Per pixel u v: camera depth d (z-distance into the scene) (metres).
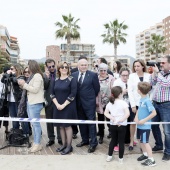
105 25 46.66
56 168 4.52
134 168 4.49
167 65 4.84
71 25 41.72
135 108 5.28
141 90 4.70
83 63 5.50
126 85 5.70
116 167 4.54
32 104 5.34
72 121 5.04
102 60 7.08
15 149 5.65
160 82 4.93
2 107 6.16
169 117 4.89
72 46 82.38
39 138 5.56
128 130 5.88
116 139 4.86
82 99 5.50
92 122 5.00
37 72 5.45
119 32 46.47
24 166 4.61
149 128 4.70
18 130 5.93
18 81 5.36
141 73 5.41
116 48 46.78
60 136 5.98
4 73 6.29
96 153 5.37
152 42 77.44
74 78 5.28
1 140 6.36
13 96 6.24
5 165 4.66
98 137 6.73
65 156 5.15
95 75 5.57
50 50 54.53
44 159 4.98
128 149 5.58
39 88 5.35
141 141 4.71
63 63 5.32
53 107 5.56
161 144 5.40
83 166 4.60
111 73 7.13
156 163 4.73
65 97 5.23
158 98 5.00
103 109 6.00
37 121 4.98
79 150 5.60
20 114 5.62
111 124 4.79
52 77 5.91
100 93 5.95
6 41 79.62
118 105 4.72
